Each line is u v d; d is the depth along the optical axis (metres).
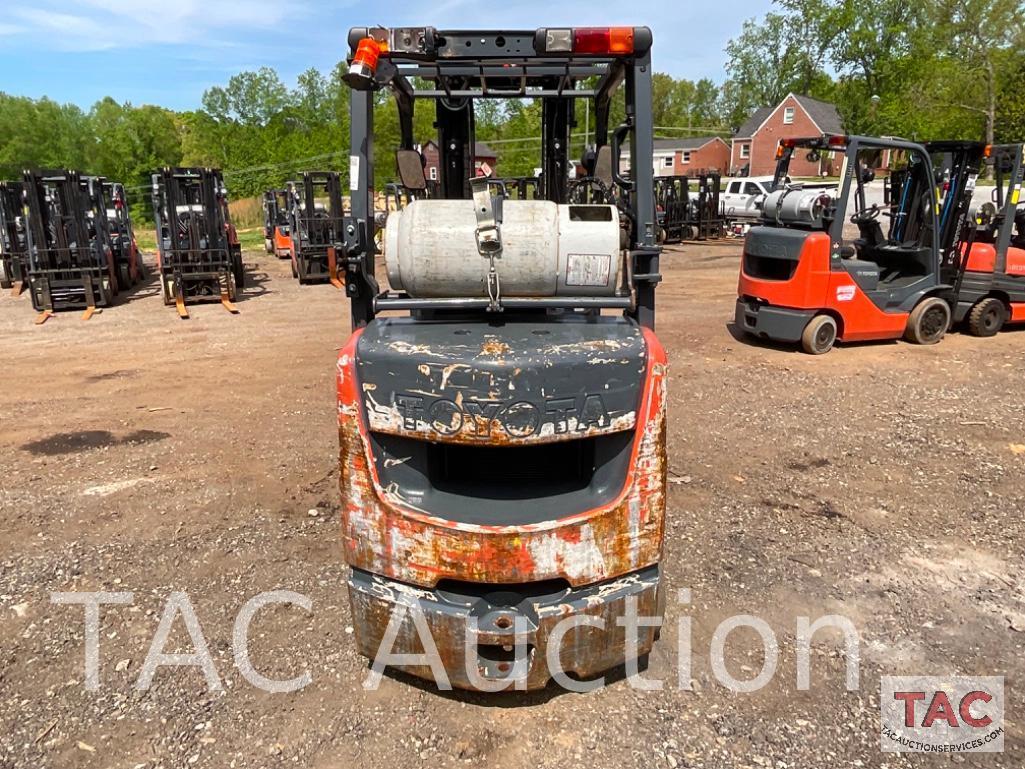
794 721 2.77
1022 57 34.19
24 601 3.51
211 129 60.00
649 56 2.79
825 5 43.44
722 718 2.78
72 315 11.33
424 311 2.93
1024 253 9.02
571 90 3.80
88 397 6.90
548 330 2.70
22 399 6.88
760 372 7.48
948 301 8.78
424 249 2.64
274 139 56.12
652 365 2.52
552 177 4.21
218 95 66.81
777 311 8.19
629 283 2.92
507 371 2.37
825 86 46.91
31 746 2.63
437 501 2.63
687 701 2.87
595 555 2.57
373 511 2.60
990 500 4.59
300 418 6.17
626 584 2.68
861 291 8.16
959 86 35.06
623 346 2.52
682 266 16.56
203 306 11.99
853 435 5.69
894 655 3.14
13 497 4.67
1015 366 7.69
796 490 4.72
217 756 2.59
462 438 2.44
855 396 6.68
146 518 4.37
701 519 4.31
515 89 3.81
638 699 2.88
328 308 11.66
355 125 2.81
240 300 12.59
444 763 2.57
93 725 2.73
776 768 2.55
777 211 8.38
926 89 36.34
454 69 3.62
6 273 14.31
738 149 53.06
